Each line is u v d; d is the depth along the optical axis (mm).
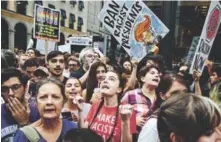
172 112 1238
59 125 2174
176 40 9469
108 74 2814
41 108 2123
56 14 7488
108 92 2762
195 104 1224
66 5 30000
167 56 6973
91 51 5477
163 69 3742
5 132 2410
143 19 4773
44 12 7203
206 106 1219
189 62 6109
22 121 2451
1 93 2531
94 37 15367
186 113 1206
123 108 2322
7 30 24391
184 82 2438
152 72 3123
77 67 6133
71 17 31047
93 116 2828
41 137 2066
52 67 4324
